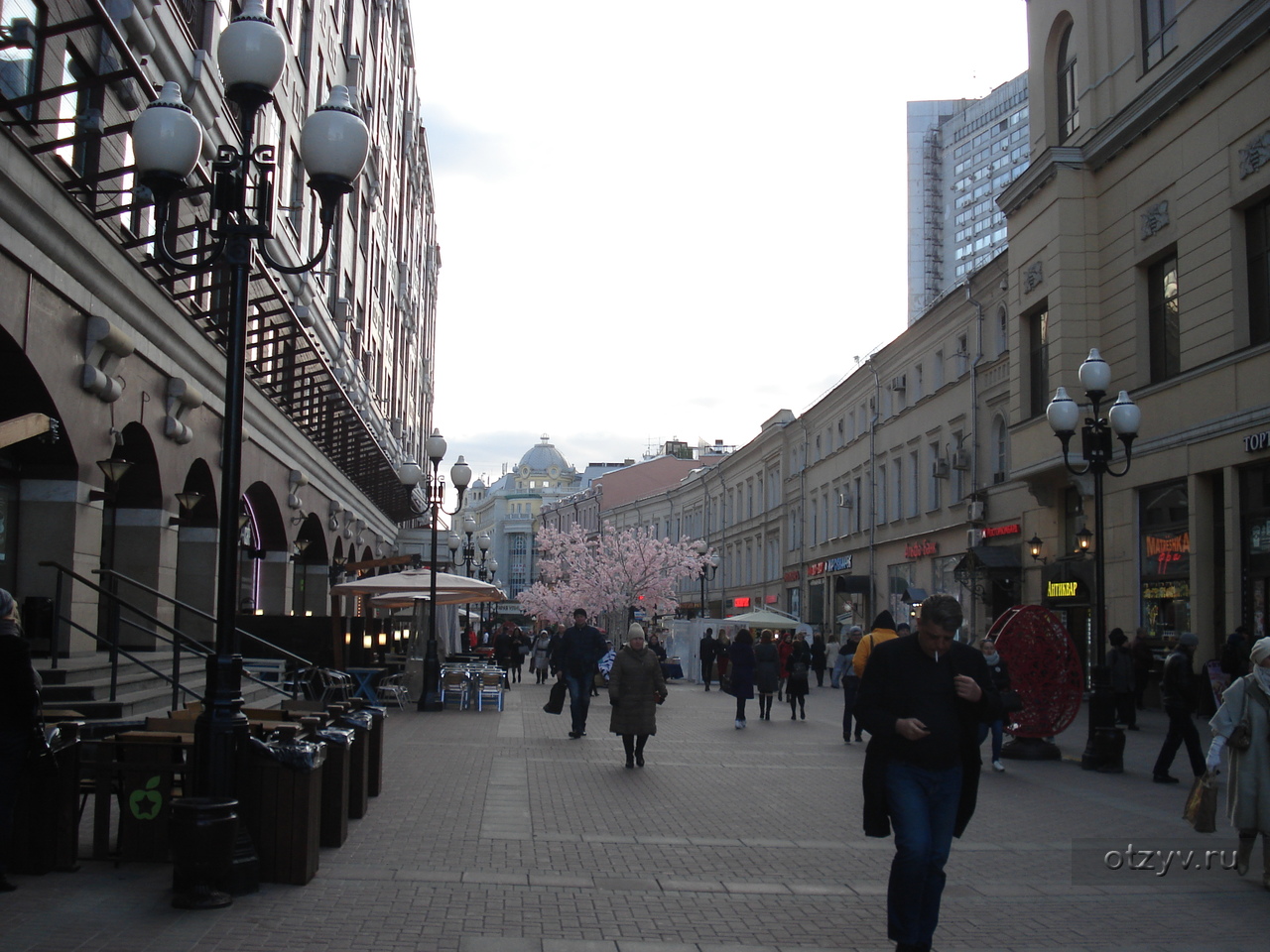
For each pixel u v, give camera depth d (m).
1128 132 22.67
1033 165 25.27
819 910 6.90
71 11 12.02
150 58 14.07
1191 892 7.63
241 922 6.08
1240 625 19.12
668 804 10.82
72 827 7.16
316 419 26.67
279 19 22.73
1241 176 19.30
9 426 9.62
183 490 18.30
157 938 5.71
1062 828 10.04
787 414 56.47
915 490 37.94
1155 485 22.06
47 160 11.38
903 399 38.97
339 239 32.59
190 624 19.78
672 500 79.44
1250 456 18.84
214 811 6.38
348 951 5.65
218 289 15.23
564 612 51.78
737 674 19.72
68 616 12.78
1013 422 26.78
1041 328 26.02
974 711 5.60
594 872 7.77
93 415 13.31
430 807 10.12
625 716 13.53
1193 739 12.99
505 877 7.47
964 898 7.37
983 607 31.08
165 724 8.73
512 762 13.70
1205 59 19.92
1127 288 22.95
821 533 49.56
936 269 122.06
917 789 5.49
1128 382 22.86
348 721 9.39
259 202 7.12
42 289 11.64
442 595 24.75
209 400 18.11
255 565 25.30
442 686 22.70
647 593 51.00
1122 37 23.41
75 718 8.24
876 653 5.63
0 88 10.38
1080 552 25.03
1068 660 15.73
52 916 6.05
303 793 7.05
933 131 123.69
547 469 158.12
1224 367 19.62
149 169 7.16
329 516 32.09
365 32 36.62
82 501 13.09
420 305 63.84
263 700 16.72
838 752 15.91
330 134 7.16
